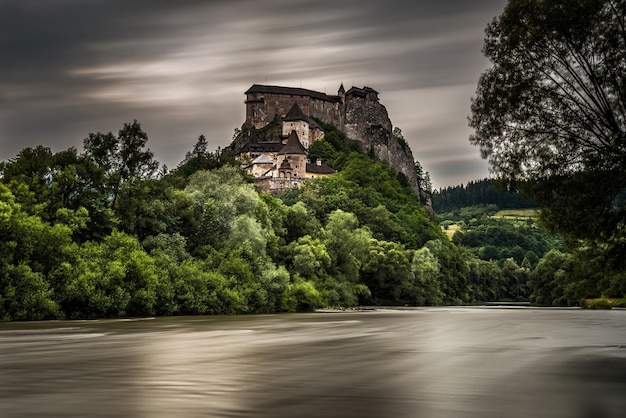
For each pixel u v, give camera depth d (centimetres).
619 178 4147
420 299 15900
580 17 4209
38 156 8544
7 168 8381
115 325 6238
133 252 8169
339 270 13612
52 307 6881
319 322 7044
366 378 2559
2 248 6825
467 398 2109
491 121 4544
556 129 4422
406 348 3869
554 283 18575
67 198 8512
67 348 3831
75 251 7588
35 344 4100
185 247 9956
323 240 13550
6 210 6956
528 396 2150
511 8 4444
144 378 2547
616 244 4597
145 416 1806
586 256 5303
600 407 1964
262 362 3116
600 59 4306
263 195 13700
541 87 4425
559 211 4438
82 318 7425
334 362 3116
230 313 9356
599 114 4306
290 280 11562
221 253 10044
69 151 8806
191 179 11531
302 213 13738
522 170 4509
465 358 3291
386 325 6419
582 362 3114
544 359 3247
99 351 3644
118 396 2125
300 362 3122
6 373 2692
